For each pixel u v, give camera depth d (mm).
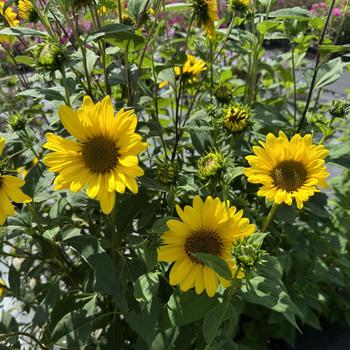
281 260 504
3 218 355
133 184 320
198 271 333
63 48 385
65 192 455
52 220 444
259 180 355
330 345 682
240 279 327
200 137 535
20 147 509
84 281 525
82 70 450
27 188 413
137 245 393
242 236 326
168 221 328
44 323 478
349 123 672
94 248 370
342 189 755
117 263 486
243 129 433
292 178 352
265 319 641
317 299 613
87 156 336
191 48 736
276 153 361
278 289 347
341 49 522
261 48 660
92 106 334
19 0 494
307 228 683
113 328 488
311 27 662
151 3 515
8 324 469
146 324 389
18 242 625
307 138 359
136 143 329
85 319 427
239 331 655
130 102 512
